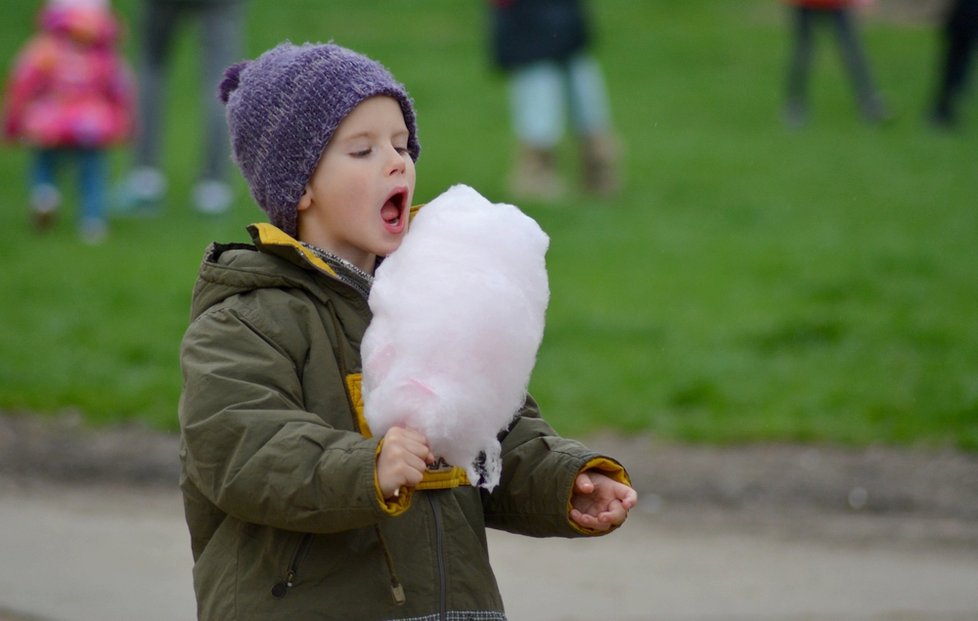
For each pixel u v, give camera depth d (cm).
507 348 731
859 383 2188
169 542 1608
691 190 3597
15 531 1622
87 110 3033
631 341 2386
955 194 3553
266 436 724
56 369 2202
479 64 5353
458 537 786
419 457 704
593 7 6531
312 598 752
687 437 2014
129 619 1360
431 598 767
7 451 1903
